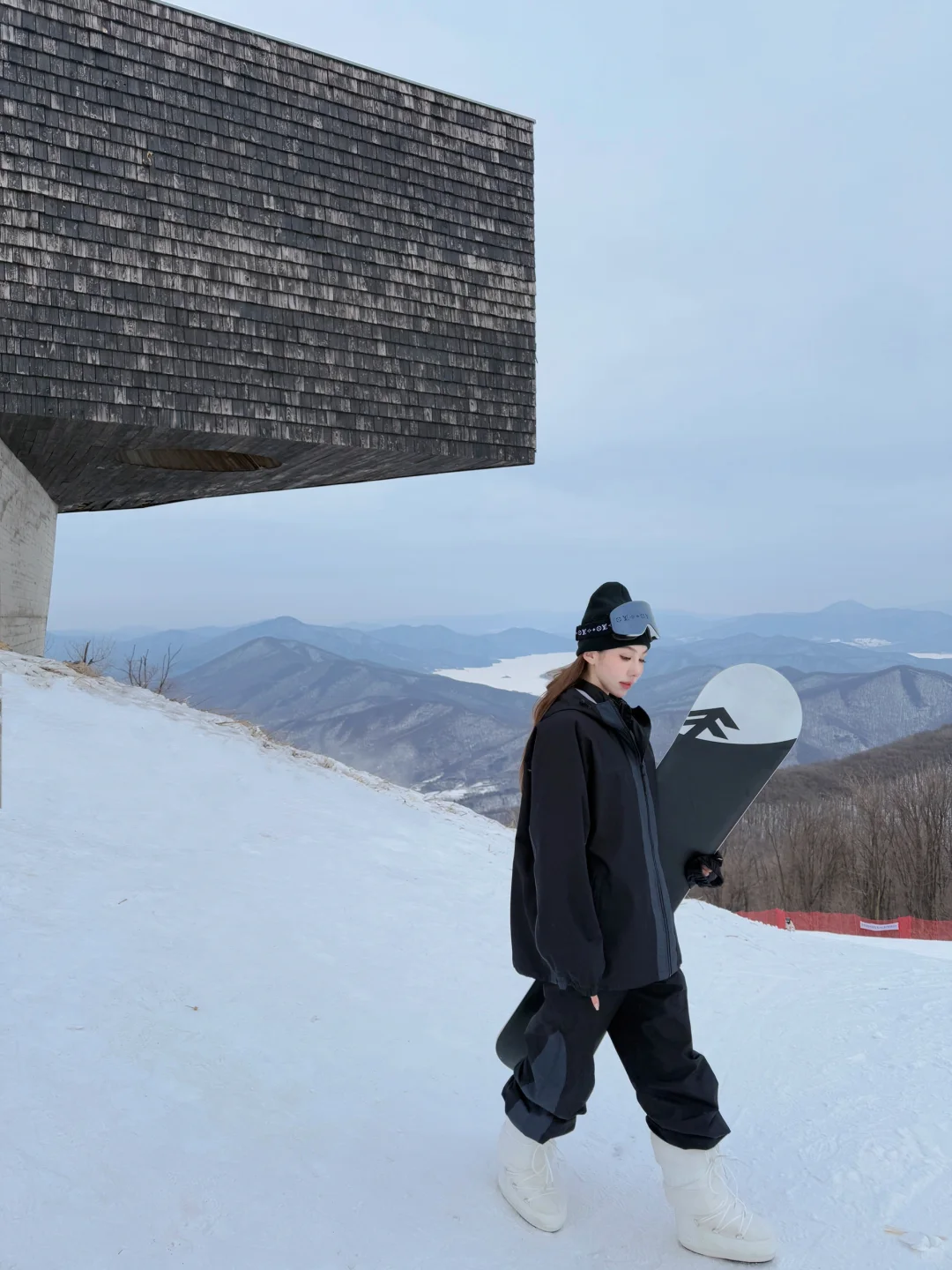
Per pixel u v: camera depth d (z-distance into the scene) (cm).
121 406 1000
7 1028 246
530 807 199
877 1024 399
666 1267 195
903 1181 244
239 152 1105
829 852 4122
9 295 947
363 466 1298
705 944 555
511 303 1300
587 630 207
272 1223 189
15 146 962
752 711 221
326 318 1147
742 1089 318
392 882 494
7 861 389
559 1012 200
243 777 634
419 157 1240
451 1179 219
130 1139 208
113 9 1036
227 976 317
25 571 1263
